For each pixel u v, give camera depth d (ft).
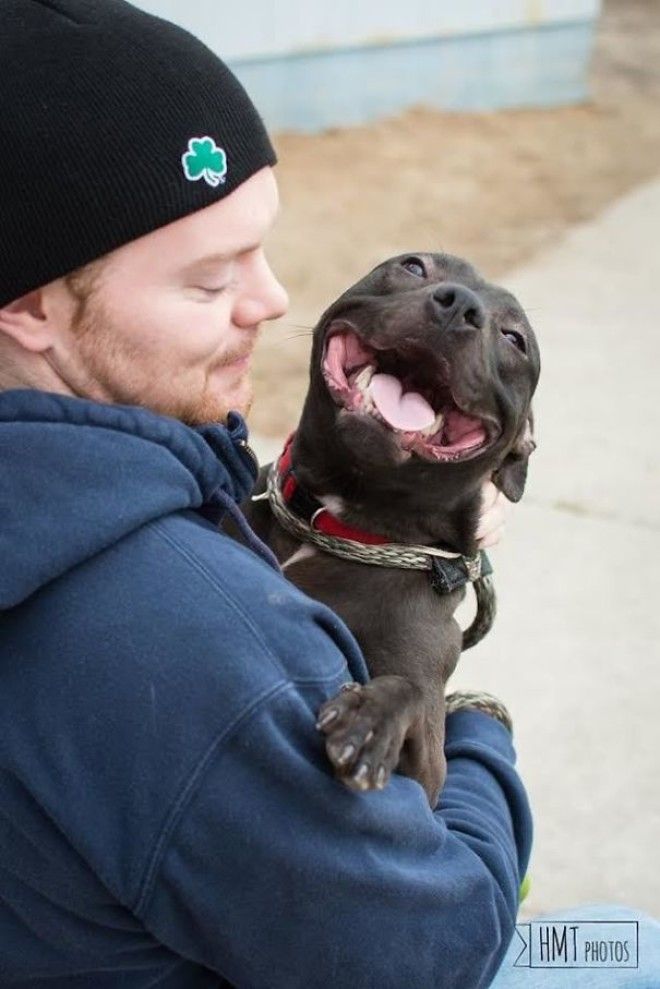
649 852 15.72
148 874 6.32
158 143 6.79
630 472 23.47
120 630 6.38
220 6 33.30
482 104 41.96
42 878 6.65
